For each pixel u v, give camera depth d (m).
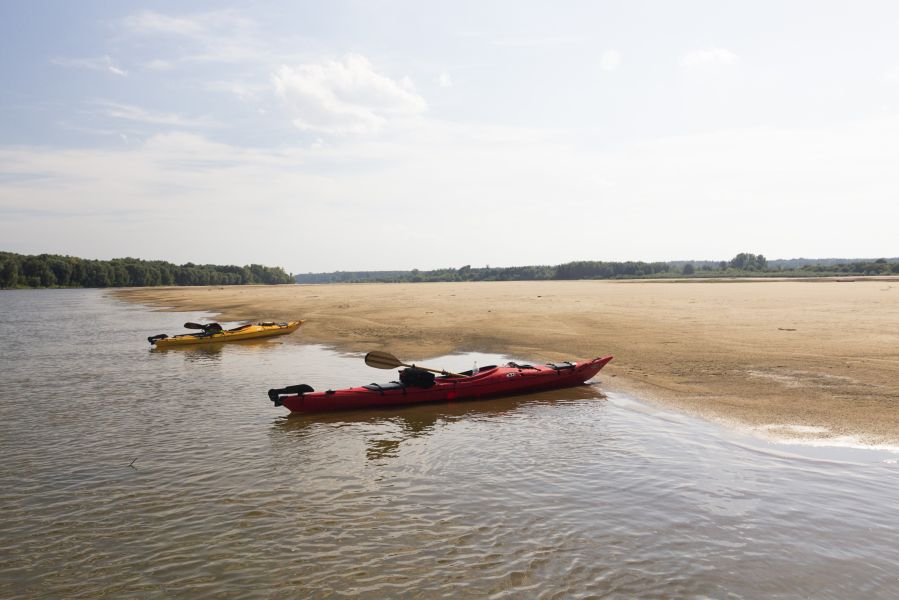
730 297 50.03
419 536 8.17
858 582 6.83
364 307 48.56
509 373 17.09
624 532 8.19
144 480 10.43
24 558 7.73
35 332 37.75
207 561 7.57
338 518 8.80
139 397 17.09
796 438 11.79
